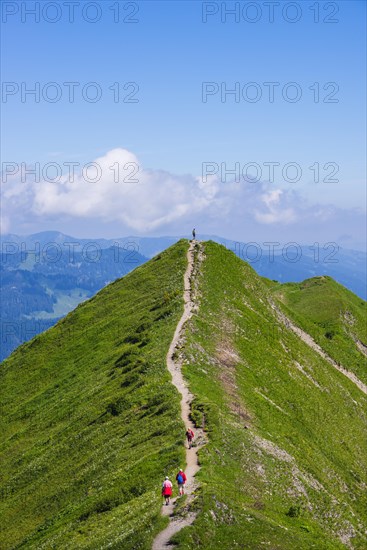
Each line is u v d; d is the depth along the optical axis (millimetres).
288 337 109812
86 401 78812
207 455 47969
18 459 73250
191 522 36781
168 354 76625
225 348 84625
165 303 100375
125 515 41625
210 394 65625
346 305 151125
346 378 115562
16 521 57031
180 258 121438
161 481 44969
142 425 59438
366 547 50219
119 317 109062
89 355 100250
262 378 82500
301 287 168125
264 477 49812
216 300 102375
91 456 60094
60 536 45438
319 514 49969
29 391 100688
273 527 38906
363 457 83125
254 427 62250
